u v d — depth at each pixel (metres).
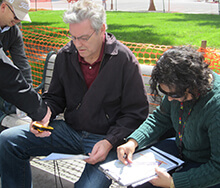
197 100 1.56
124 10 21.09
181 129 1.72
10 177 2.02
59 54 2.16
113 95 2.04
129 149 1.75
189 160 1.75
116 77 2.01
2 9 2.52
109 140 1.88
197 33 9.55
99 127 2.08
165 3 24.41
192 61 1.42
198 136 1.61
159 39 8.76
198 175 1.52
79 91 2.12
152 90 1.56
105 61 2.02
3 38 2.81
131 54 2.04
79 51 1.93
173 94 1.45
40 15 17.86
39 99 1.96
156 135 1.91
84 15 1.82
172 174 1.56
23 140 2.02
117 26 12.09
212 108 1.50
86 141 2.08
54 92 2.22
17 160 1.99
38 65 5.33
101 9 1.88
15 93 1.82
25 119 2.65
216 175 1.49
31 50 6.12
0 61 1.73
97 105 2.04
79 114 2.09
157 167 1.62
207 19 13.35
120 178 1.54
